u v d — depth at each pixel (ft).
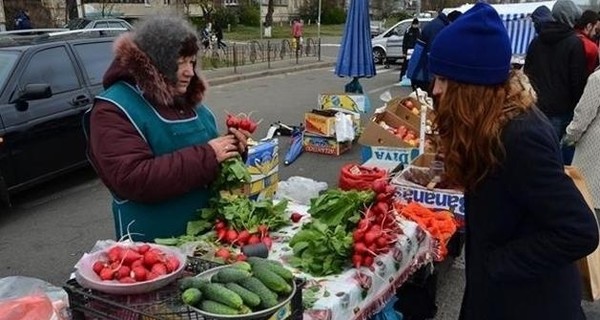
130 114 7.01
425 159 13.70
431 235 9.71
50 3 81.05
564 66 16.33
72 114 18.93
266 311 5.12
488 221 5.43
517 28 38.47
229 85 48.08
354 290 6.77
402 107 19.29
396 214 8.86
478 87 5.06
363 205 7.82
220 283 5.40
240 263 5.80
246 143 8.07
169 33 6.97
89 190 19.69
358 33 26.84
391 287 7.82
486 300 5.80
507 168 5.07
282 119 31.99
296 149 23.62
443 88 5.28
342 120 23.89
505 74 5.04
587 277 9.67
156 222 7.48
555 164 4.98
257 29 130.00
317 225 7.52
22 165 17.12
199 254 6.95
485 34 4.97
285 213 8.68
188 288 5.30
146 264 5.87
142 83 7.02
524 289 5.56
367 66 27.09
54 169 18.40
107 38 21.80
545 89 16.62
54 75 18.83
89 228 16.14
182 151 7.27
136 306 5.42
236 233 7.61
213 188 7.87
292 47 77.77
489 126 5.01
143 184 6.90
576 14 16.80
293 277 5.70
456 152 5.25
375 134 16.87
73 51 19.92
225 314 5.02
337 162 22.98
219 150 7.50
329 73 59.36
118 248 6.11
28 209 17.78
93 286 5.56
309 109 35.37
